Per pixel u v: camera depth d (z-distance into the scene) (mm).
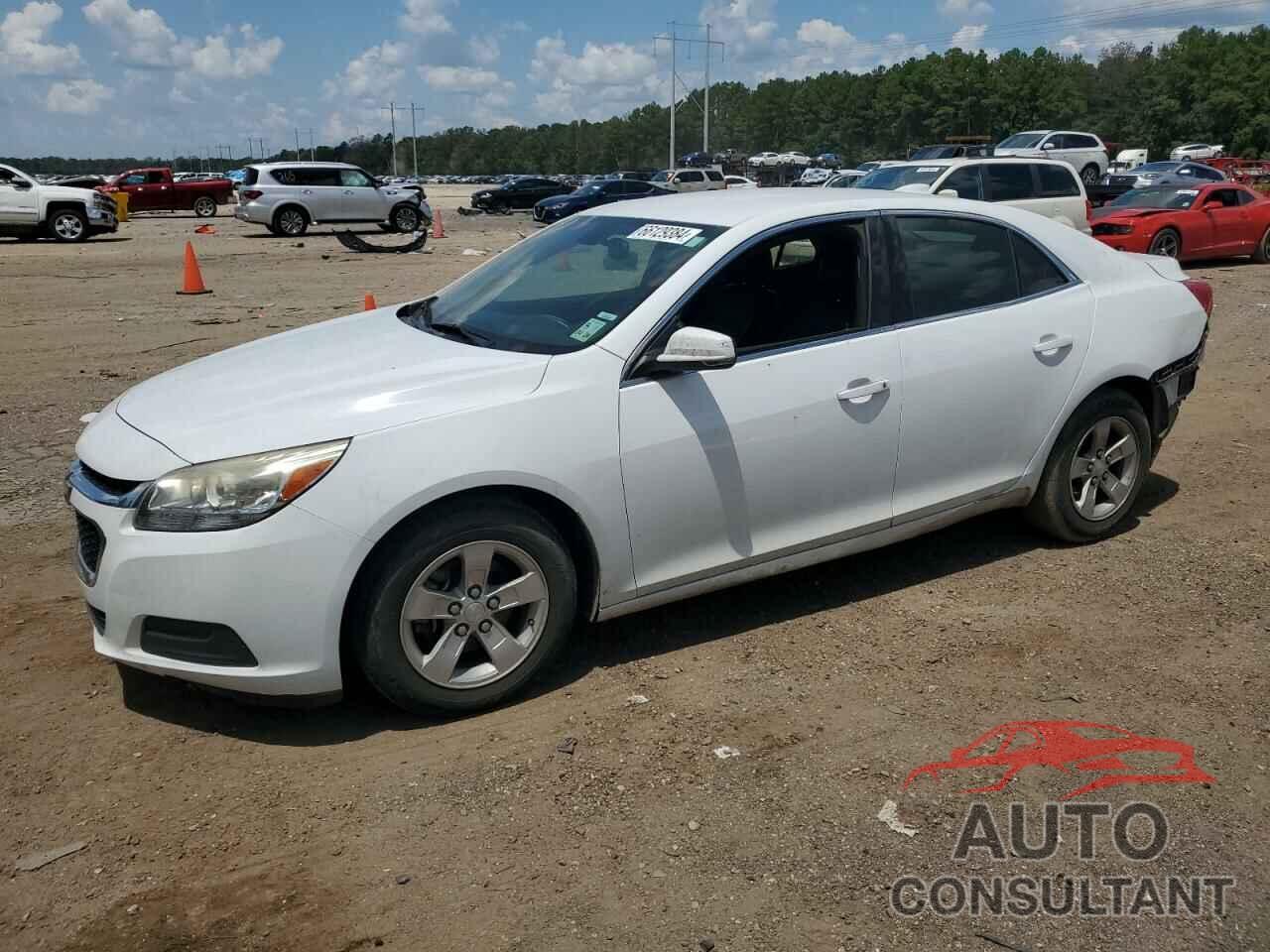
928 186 15562
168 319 12219
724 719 3568
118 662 3527
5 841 2949
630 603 3840
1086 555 4969
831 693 3736
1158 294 5055
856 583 4676
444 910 2689
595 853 2904
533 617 3627
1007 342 4504
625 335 3713
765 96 145000
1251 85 100125
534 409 3502
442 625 3475
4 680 3793
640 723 3547
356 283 16219
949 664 3941
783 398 3943
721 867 2850
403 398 3422
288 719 3574
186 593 3191
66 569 4758
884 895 2746
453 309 4363
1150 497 5816
